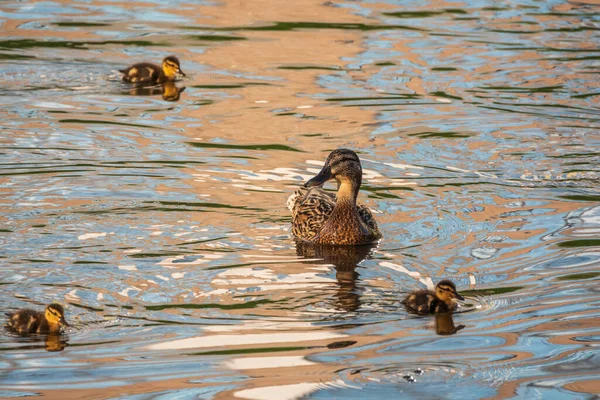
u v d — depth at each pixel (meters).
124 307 11.52
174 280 12.32
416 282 12.45
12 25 25.44
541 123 19.17
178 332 10.86
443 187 15.96
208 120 18.97
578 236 13.89
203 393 9.27
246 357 10.20
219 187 15.69
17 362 10.08
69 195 15.09
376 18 27.11
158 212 14.61
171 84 21.31
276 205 15.12
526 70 22.58
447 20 27.06
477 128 18.84
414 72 22.36
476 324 11.15
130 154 16.97
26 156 16.66
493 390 9.37
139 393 9.30
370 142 17.98
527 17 27.50
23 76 21.31
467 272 12.73
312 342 10.55
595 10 28.41
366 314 11.46
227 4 28.38
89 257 12.94
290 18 26.94
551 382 9.56
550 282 12.34
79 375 9.74
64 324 10.65
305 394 9.23
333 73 22.20
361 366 9.95
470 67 22.80
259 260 13.11
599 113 19.80
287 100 20.30
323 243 13.72
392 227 14.38
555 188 15.94
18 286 12.01
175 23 26.28
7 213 14.31
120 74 21.62
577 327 10.93
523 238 13.86
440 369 9.84
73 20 26.23
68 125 18.36
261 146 17.61
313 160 17.00
